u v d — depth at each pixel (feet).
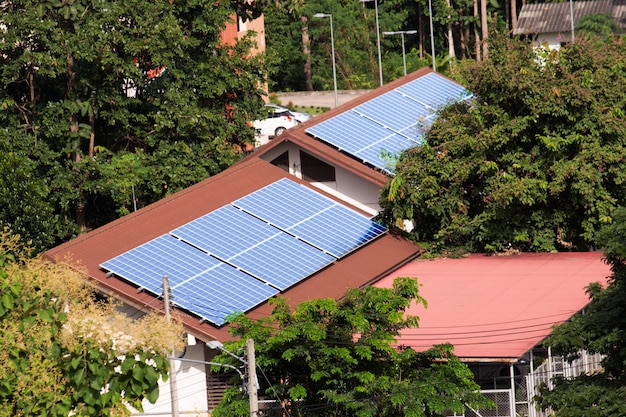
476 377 140.05
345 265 156.56
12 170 171.01
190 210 160.25
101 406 82.17
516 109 173.17
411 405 114.21
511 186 165.58
